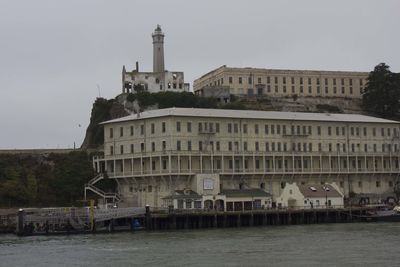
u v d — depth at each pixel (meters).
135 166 163.38
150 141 161.50
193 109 166.88
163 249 97.19
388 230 126.12
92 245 104.81
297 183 173.38
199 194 154.50
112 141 168.12
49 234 126.81
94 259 87.75
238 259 85.12
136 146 163.88
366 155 182.12
